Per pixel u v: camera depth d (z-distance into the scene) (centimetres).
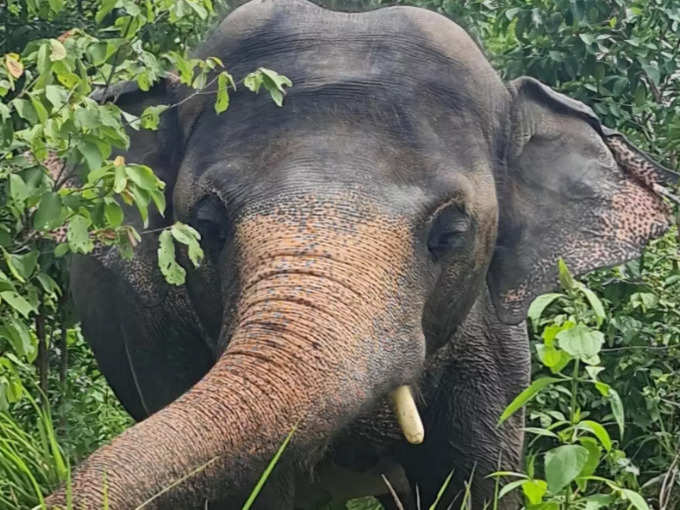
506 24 752
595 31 732
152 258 499
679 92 770
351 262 402
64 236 512
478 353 514
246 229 417
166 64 498
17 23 645
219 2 550
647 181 521
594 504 421
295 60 459
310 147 432
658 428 660
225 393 363
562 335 413
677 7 736
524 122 506
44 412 555
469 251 460
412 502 534
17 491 487
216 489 357
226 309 422
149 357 530
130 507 335
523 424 532
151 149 494
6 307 473
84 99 425
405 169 436
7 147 439
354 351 387
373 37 467
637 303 654
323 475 532
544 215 511
